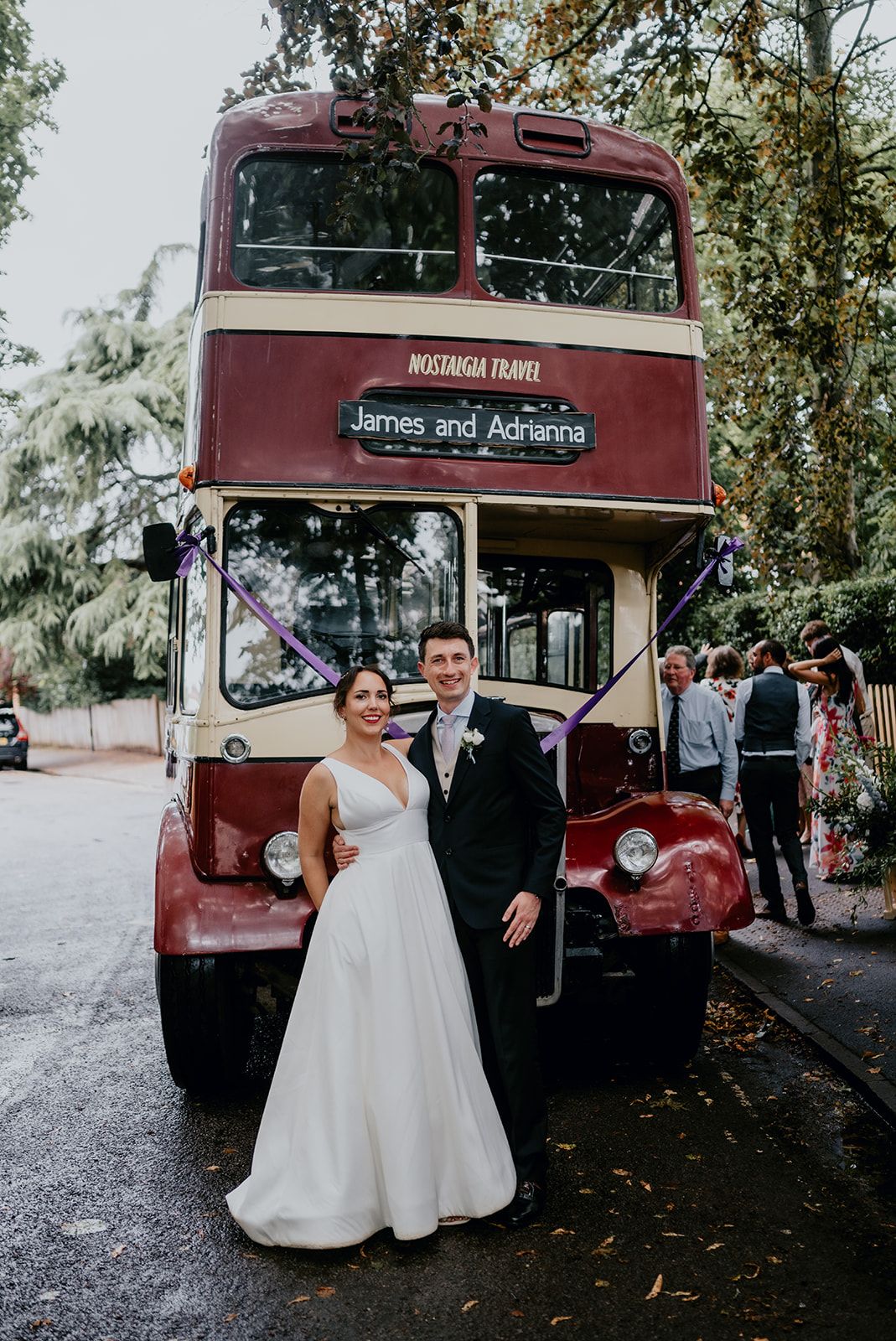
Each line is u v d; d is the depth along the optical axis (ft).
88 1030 21.16
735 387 42.78
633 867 17.01
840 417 39.60
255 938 15.74
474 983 13.37
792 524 45.24
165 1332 10.63
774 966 22.89
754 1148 14.60
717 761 25.09
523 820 13.37
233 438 17.02
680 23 35.32
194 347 20.90
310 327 17.26
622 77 36.73
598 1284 11.27
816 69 48.75
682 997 17.54
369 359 17.38
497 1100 13.60
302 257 17.51
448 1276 11.51
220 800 16.53
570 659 20.17
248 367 17.12
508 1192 12.53
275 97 18.01
